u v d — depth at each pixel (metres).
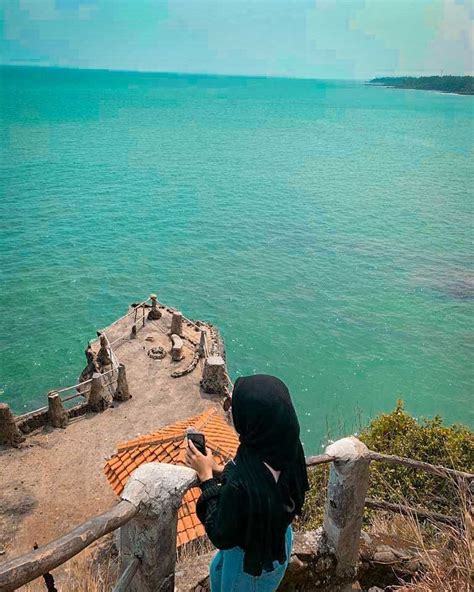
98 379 22.31
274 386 3.08
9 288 43.28
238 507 2.97
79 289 44.06
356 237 61.31
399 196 83.56
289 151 127.44
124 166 97.00
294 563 4.99
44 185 78.81
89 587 5.25
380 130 185.12
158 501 3.32
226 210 70.75
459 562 4.75
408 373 34.97
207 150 122.12
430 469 5.25
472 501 5.59
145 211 68.06
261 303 43.72
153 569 3.50
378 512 8.19
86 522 2.92
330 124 199.38
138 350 28.17
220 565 3.74
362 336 39.06
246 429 3.05
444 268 52.06
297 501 3.27
